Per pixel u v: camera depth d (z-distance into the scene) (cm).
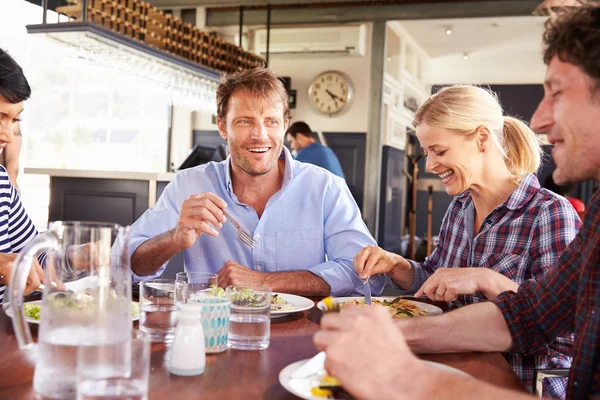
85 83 667
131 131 729
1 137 169
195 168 215
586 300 110
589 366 107
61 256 84
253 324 115
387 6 703
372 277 192
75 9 411
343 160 753
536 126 108
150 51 441
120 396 79
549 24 105
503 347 122
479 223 179
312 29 739
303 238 205
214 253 204
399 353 84
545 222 161
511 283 146
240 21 667
